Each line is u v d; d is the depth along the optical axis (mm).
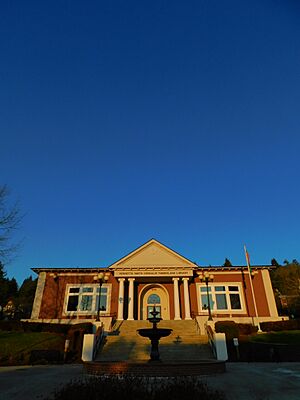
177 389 6855
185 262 32688
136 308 32438
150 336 15102
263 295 32125
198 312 31531
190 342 21812
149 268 31750
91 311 31625
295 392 9078
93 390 6672
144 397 6391
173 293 33031
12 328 26734
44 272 33625
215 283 32781
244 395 8742
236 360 20266
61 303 32031
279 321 27250
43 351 20078
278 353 19719
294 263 59500
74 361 20047
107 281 33062
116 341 22141
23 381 11523
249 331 25844
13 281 70875
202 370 12852
